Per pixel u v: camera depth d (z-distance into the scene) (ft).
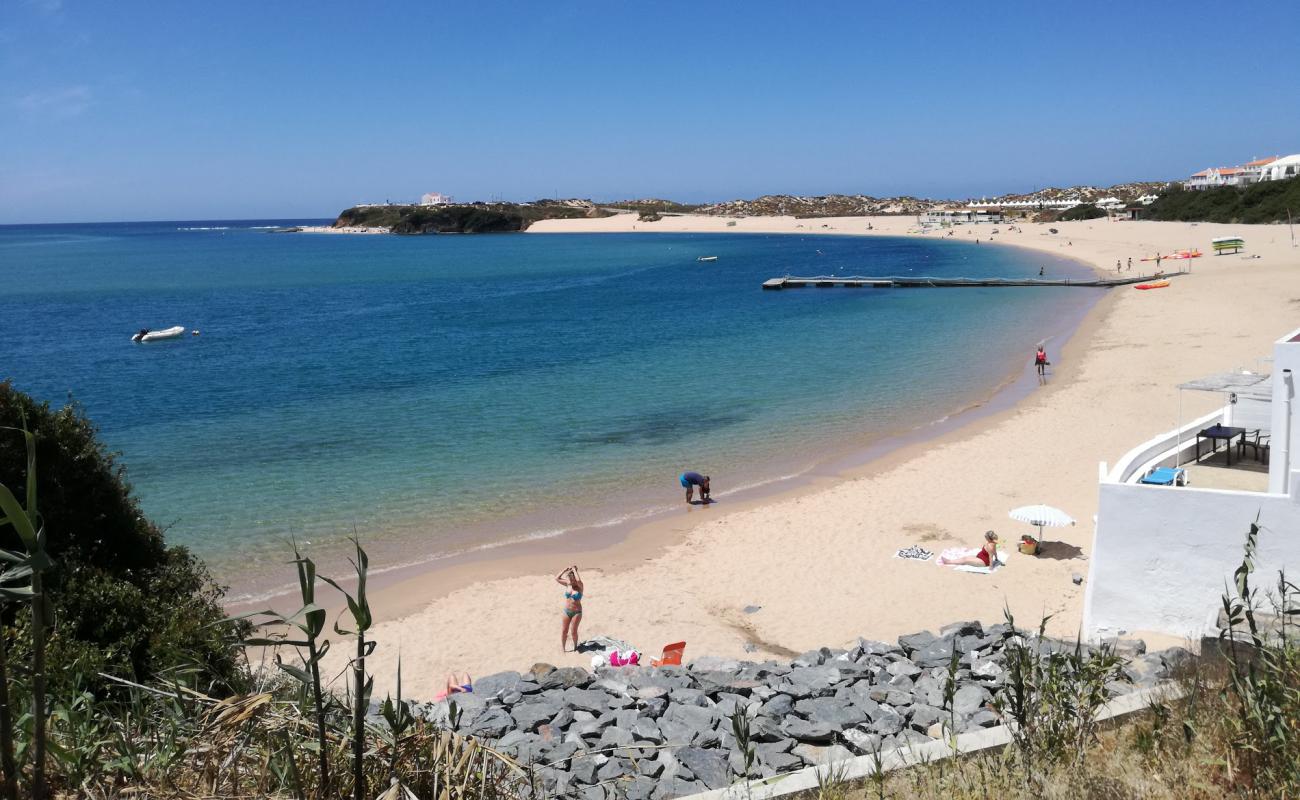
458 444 106.83
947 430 107.76
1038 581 62.08
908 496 83.15
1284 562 41.09
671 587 64.95
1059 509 76.54
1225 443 63.21
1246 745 16.69
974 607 58.54
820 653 41.29
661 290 315.99
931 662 38.32
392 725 13.23
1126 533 44.06
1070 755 19.06
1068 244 458.91
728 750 28.53
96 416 125.70
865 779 21.71
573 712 32.60
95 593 32.19
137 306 289.94
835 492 85.61
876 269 382.01
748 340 188.24
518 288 337.72
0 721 11.53
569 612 55.26
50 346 201.57
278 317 255.91
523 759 27.50
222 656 30.86
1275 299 196.95
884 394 130.00
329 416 123.75
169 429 116.98
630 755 27.94
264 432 114.52
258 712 14.32
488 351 182.60
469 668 53.26
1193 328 169.37
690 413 121.08
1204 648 25.27
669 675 36.27
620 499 85.87
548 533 77.10
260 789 13.38
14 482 37.81
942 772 20.48
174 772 13.92
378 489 89.76
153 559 43.60
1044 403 118.73
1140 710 22.94
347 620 60.34
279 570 69.15
